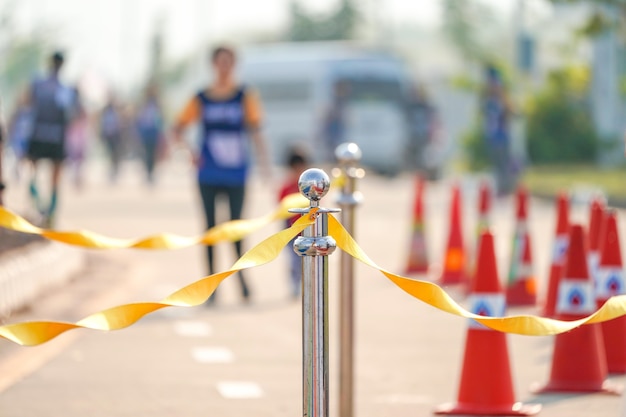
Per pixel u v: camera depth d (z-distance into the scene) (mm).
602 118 83625
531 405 16219
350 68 96312
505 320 11109
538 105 83938
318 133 85812
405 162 82938
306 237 10898
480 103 83500
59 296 26156
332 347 20938
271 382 18375
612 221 19328
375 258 35531
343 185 15617
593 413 15969
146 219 47469
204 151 26688
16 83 124188
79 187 66750
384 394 17562
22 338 10234
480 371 15867
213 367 19516
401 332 22844
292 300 27109
